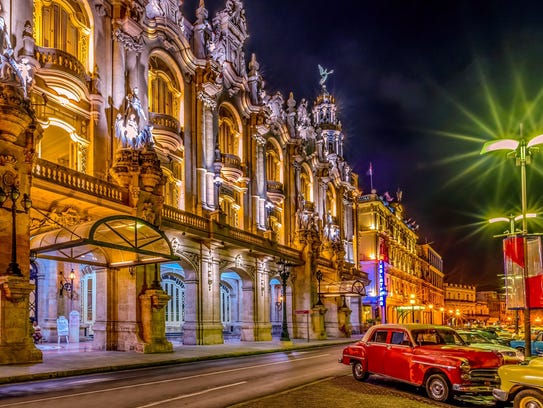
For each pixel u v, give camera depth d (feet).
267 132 151.23
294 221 162.40
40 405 37.86
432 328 49.21
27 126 66.64
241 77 136.87
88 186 78.33
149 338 87.25
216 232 111.65
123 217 72.49
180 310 148.15
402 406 38.45
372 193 251.39
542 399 33.65
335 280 177.17
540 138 59.52
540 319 293.02
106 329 88.63
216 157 121.60
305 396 41.73
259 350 96.17
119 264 88.38
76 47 89.66
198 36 121.80
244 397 41.70
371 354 50.52
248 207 138.00
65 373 56.85
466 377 40.52
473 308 488.85
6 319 61.77
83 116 87.81
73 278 117.60
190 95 117.50
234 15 138.62
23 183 65.98
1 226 63.26
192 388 46.68
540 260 58.85
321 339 150.61
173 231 101.09
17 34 75.10
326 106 208.44
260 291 134.31
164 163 106.32
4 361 60.75
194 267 109.60
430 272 384.88
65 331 97.71
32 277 111.45
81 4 90.48
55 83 80.33
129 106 92.22
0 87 64.08
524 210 61.36
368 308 244.22
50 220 73.05
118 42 95.45
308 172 179.42
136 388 46.65
